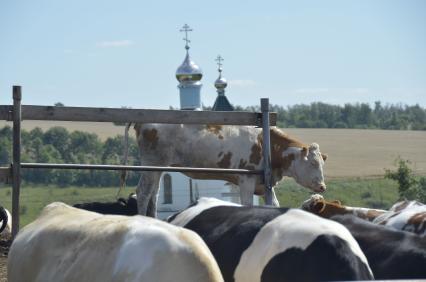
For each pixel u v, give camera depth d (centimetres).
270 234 770
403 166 2978
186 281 632
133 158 6512
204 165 1645
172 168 1245
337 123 11794
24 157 6191
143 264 643
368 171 6406
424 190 2947
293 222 768
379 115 13525
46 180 5978
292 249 736
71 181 6016
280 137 1673
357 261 716
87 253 691
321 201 962
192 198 2403
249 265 767
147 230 666
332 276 705
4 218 1881
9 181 1159
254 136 1653
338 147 8306
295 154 1656
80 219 750
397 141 8850
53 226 751
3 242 1609
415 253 759
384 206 4659
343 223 848
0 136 6638
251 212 829
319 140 8919
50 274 718
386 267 762
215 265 645
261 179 1325
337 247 720
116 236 678
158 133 1628
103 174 6000
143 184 1612
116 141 6750
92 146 6688
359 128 11669
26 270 749
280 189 4450
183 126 1634
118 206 1933
